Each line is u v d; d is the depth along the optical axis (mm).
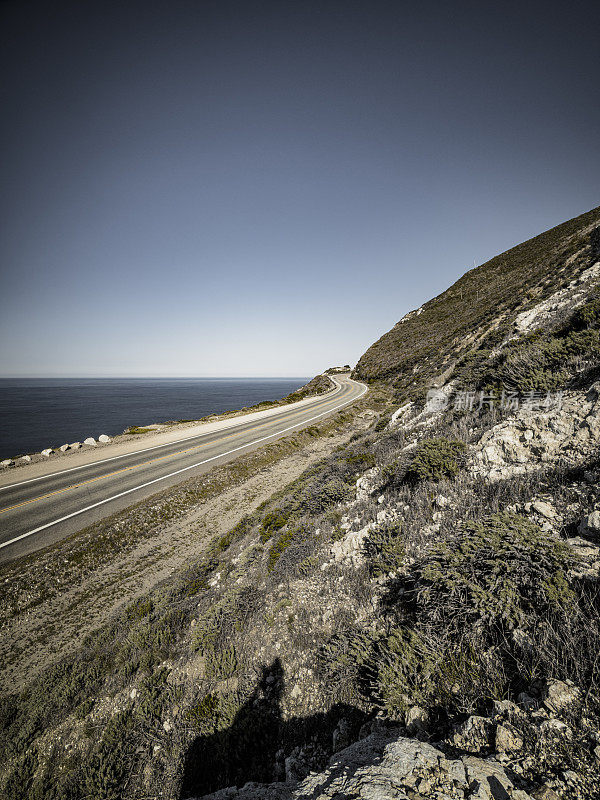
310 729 3299
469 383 10273
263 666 4352
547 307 14781
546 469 4520
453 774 1742
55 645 7984
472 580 3070
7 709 5992
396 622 3701
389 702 2725
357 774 1960
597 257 17281
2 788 4633
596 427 4500
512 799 1502
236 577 7363
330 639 4043
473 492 4973
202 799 2898
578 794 1489
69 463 19578
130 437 26094
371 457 9977
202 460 19938
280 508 10406
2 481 16922
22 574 10266
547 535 3123
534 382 6836
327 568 5484
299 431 25719
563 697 1979
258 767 3309
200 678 4910
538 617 2619
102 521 12992
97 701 5465
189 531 12969
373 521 5863
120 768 4180
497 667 2545
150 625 6777
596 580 2617
